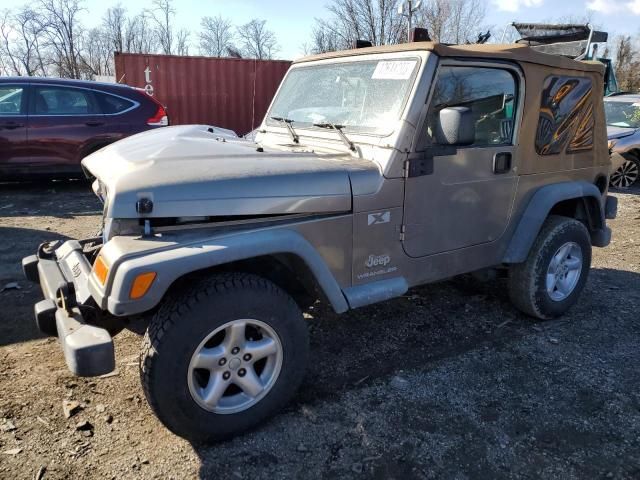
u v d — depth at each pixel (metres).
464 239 3.48
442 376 3.33
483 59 3.27
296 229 2.73
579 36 4.69
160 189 2.39
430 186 3.18
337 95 3.46
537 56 3.57
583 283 4.25
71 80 8.41
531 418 2.93
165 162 2.56
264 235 2.58
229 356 2.57
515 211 3.74
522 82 3.52
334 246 2.89
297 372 2.81
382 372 3.38
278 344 2.71
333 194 2.82
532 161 3.74
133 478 2.44
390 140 2.99
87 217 7.09
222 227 2.58
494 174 3.51
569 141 4.02
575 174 4.16
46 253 3.33
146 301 2.27
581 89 4.00
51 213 7.27
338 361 3.50
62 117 8.20
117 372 3.30
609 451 2.67
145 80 11.88
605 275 5.25
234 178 2.56
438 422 2.88
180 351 2.41
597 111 4.25
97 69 35.09
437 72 3.05
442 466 2.56
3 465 2.49
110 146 3.27
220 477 2.46
